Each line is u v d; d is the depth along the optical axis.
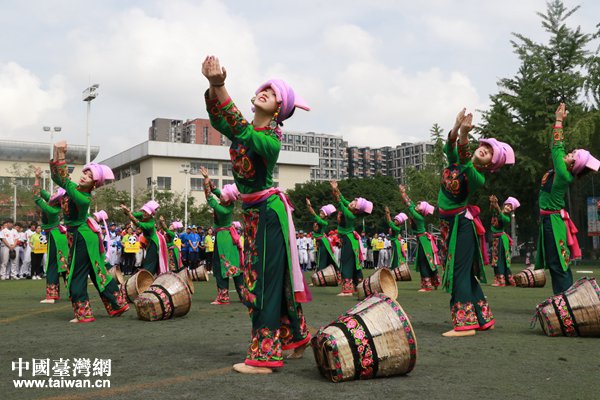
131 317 7.29
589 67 27.80
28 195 43.59
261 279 4.00
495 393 3.29
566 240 6.81
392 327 3.71
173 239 13.63
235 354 4.55
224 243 9.27
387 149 148.25
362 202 10.68
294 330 4.36
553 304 5.47
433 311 7.91
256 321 3.97
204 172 9.29
